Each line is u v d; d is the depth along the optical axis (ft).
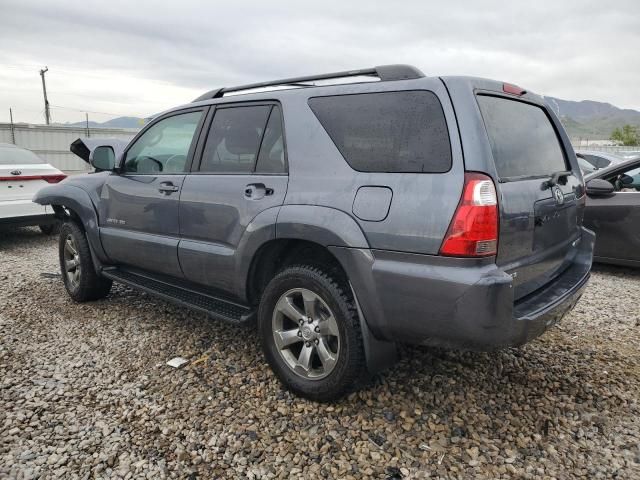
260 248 9.85
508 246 7.86
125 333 12.97
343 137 8.98
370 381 10.09
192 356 11.56
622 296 16.19
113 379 10.49
